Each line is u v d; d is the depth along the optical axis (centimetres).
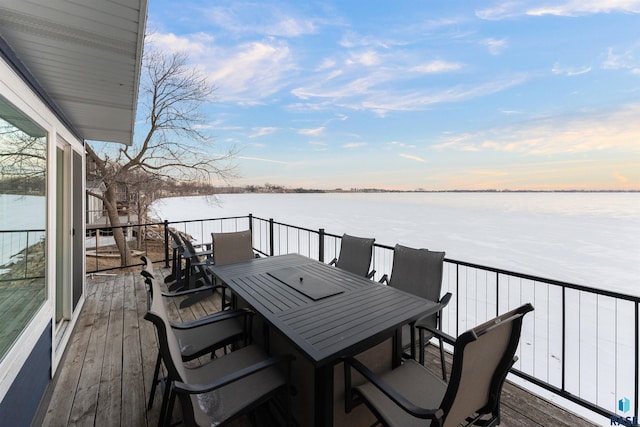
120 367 247
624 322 609
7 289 170
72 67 203
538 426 181
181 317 352
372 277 309
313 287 233
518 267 834
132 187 1045
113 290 443
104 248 1108
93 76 218
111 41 172
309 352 141
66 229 315
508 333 132
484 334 115
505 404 201
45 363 208
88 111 299
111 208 905
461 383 115
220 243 354
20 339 175
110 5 140
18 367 165
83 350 274
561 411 195
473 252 998
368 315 183
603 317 637
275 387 158
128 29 160
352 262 330
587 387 432
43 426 185
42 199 225
